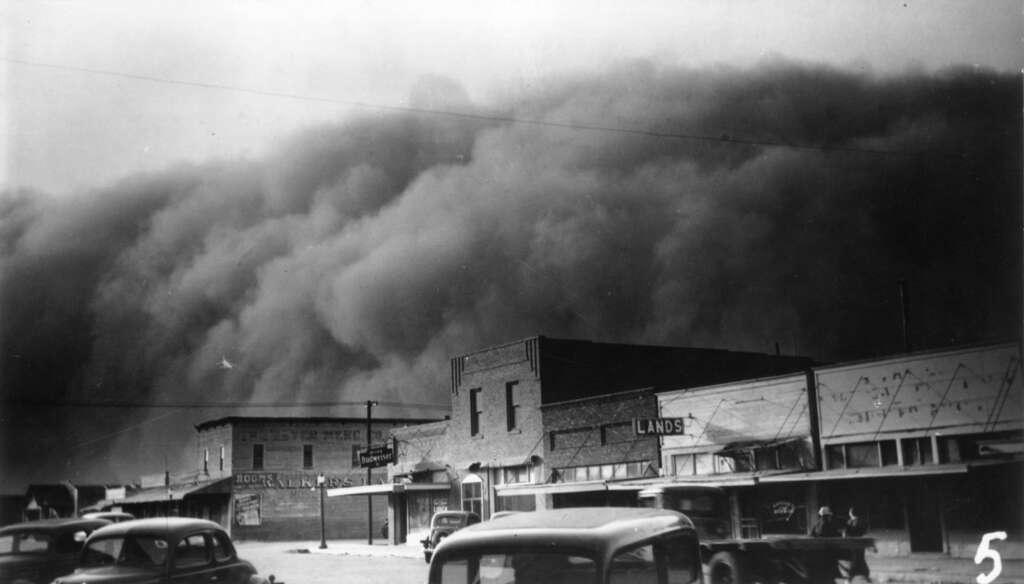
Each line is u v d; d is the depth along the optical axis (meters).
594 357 34.94
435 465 37.84
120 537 9.03
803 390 22.97
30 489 62.19
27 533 11.73
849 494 21.48
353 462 56.06
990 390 19.09
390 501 40.25
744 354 40.50
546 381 33.44
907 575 16.95
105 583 8.41
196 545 9.20
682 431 25.73
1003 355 18.95
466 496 36.09
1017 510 18.48
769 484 23.22
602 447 29.69
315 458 55.12
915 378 20.50
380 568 25.19
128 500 60.22
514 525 4.38
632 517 4.60
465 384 37.00
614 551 4.04
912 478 20.33
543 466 32.25
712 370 39.09
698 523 15.71
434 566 4.35
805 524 22.25
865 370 21.58
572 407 31.27
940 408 19.94
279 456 54.22
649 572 4.47
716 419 25.41
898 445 20.64
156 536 8.97
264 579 9.86
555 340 34.12
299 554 35.38
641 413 28.19
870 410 21.36
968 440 19.47
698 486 16.08
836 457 22.11
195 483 55.62
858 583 16.19
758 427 24.09
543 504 31.53
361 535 55.06
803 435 22.75
